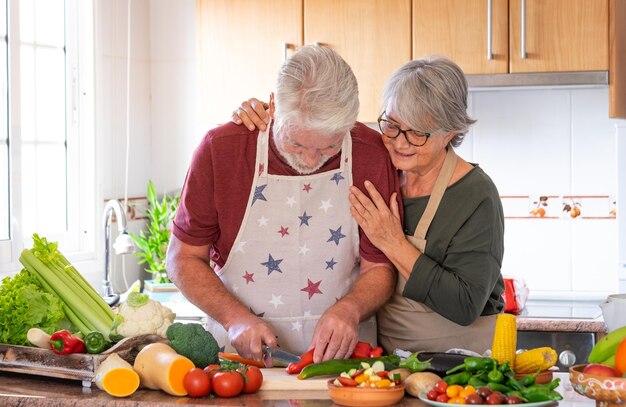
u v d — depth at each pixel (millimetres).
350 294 2225
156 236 3914
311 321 2334
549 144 3947
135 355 2051
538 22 3572
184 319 3422
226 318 2166
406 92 2186
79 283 2229
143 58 4223
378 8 3715
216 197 2240
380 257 2314
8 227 3391
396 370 1962
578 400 1860
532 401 1757
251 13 3846
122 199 4031
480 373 1875
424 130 2203
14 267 3365
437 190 2332
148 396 1908
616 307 2340
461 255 2289
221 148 2227
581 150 3924
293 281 2305
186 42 4242
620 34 3668
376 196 2256
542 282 3969
